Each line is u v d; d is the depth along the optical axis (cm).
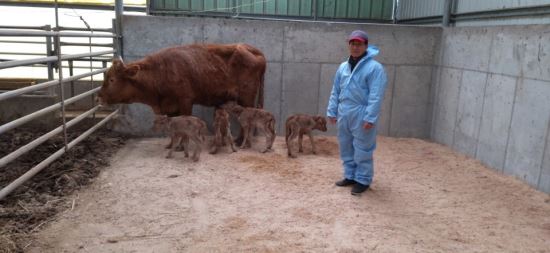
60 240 347
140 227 374
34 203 416
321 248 345
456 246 357
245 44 676
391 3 920
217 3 834
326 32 723
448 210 434
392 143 726
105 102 572
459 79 675
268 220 394
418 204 447
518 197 475
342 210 421
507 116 556
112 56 748
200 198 443
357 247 348
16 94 390
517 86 536
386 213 420
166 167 540
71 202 423
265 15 862
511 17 594
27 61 411
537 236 379
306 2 875
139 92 587
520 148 531
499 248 356
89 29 688
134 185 474
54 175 489
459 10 718
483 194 483
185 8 821
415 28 735
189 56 614
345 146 473
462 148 667
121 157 583
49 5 831
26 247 333
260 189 473
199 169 536
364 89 436
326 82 743
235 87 661
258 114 617
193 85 618
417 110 769
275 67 729
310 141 674
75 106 788
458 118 678
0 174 488
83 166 526
